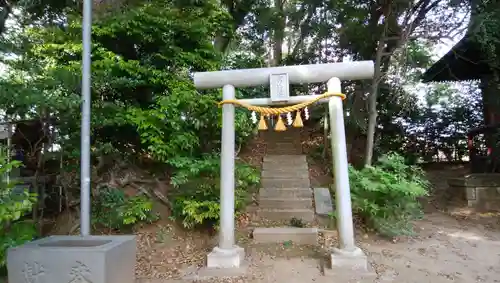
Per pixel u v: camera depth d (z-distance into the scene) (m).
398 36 8.36
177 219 6.14
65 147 5.44
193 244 5.65
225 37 9.09
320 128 11.88
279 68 4.80
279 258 5.02
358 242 5.72
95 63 5.45
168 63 6.59
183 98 5.66
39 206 5.53
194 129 6.28
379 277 4.26
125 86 5.84
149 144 6.09
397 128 12.20
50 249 3.23
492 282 4.11
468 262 4.79
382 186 5.79
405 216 6.02
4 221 3.82
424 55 9.48
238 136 7.64
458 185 8.51
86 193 4.42
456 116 12.50
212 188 5.87
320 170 9.22
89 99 4.59
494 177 8.16
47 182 5.95
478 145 10.16
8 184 3.96
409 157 11.52
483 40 7.27
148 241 5.63
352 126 10.12
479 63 8.95
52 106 4.52
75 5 6.46
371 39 8.98
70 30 5.99
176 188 6.25
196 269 4.66
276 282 4.17
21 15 6.84
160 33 6.36
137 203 5.81
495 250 5.29
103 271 3.16
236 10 10.74
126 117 5.64
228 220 4.69
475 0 7.53
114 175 6.33
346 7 8.75
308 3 8.98
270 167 8.73
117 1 6.10
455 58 9.08
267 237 5.77
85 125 4.51
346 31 9.24
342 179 4.53
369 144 8.42
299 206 7.20
